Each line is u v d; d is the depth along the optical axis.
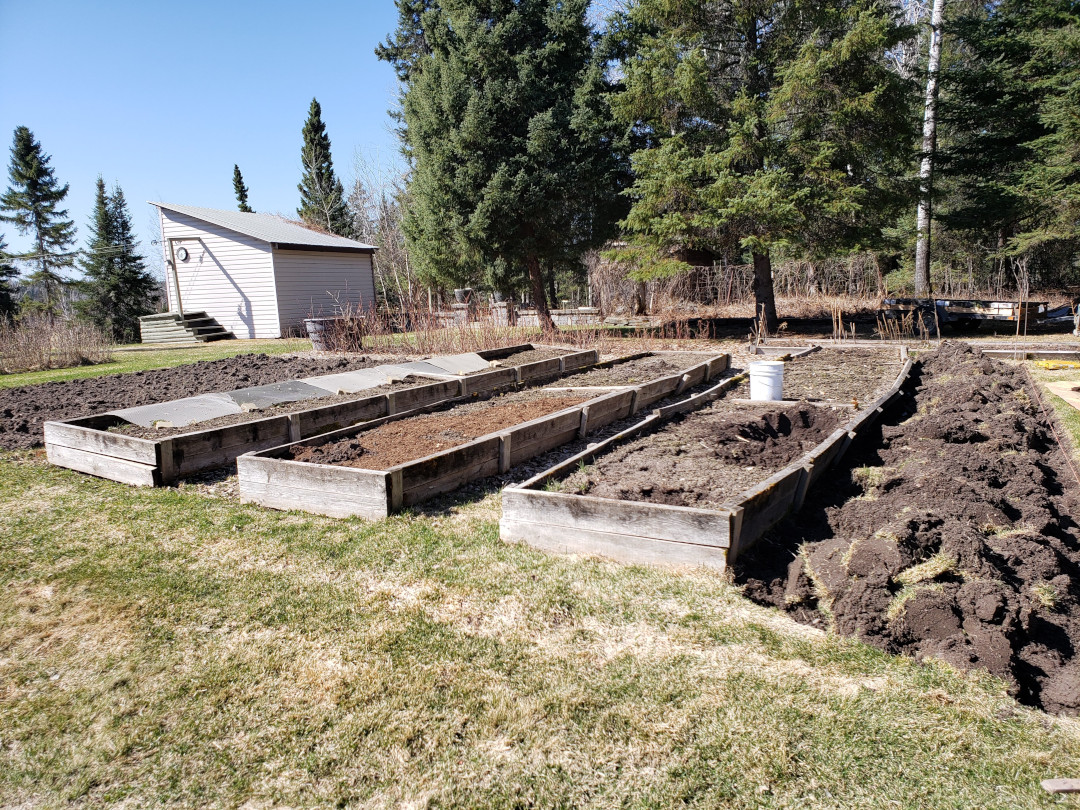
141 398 7.72
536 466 5.06
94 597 3.14
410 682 2.44
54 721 2.31
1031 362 8.94
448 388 7.22
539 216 13.16
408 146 22.28
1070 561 3.07
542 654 2.58
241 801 1.95
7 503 4.46
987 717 2.16
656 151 12.09
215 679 2.51
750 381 6.43
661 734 2.13
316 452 4.77
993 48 16.31
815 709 2.22
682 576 3.11
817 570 3.01
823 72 10.98
